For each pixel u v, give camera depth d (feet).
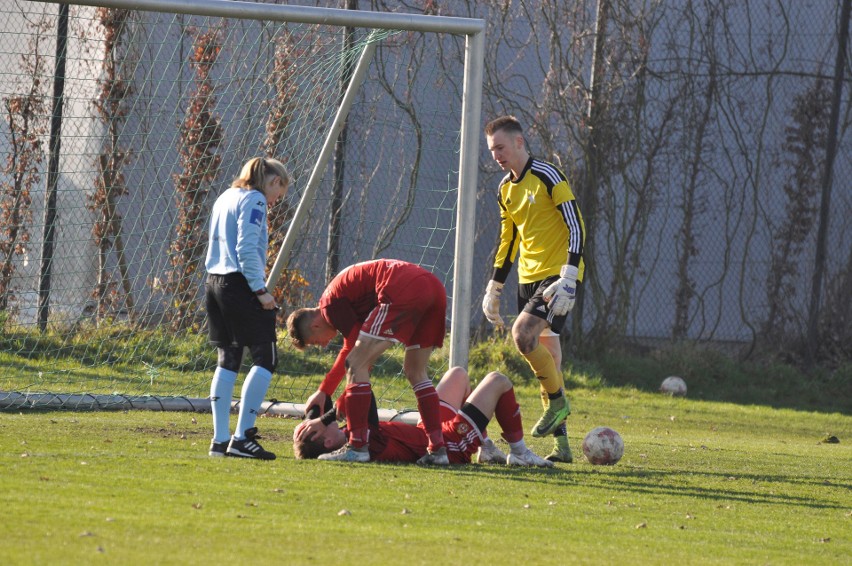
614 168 162.40
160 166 125.39
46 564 28.60
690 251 172.86
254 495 44.34
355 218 134.51
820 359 164.96
